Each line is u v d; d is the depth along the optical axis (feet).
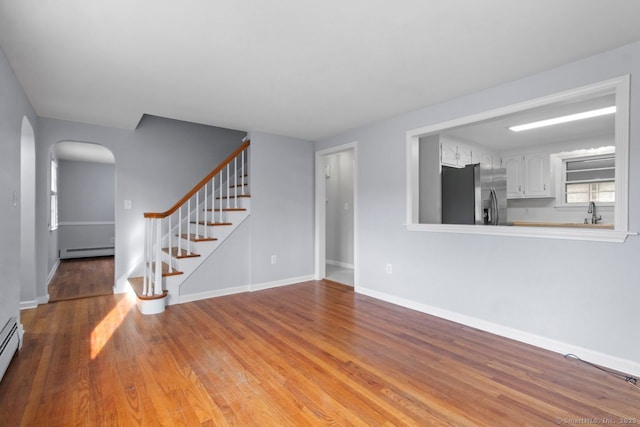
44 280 12.48
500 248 9.34
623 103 7.12
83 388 6.57
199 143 16.55
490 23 6.25
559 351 8.17
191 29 6.45
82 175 23.71
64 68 8.16
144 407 5.97
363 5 5.68
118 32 6.54
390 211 12.55
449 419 5.64
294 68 8.24
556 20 6.14
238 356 8.04
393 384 6.76
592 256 7.67
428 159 15.37
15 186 8.46
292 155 15.83
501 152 19.62
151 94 10.03
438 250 10.93
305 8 5.77
